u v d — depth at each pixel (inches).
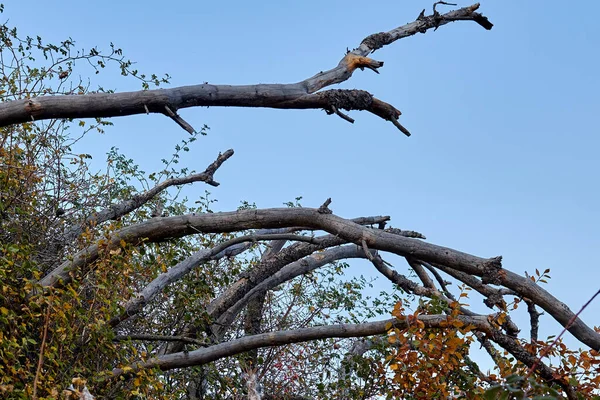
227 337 458.0
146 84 362.9
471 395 270.8
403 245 308.5
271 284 438.9
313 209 317.1
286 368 421.4
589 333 291.7
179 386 374.6
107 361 275.4
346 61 330.0
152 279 353.7
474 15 374.9
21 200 309.7
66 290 287.7
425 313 313.4
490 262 298.7
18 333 251.6
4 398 214.5
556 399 131.4
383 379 339.9
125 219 397.7
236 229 317.1
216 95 278.7
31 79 344.8
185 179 392.8
